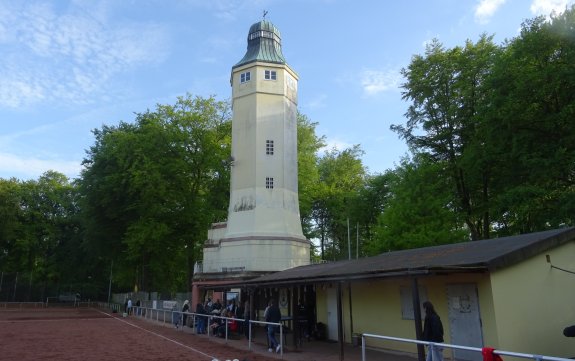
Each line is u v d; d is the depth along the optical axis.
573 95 23.72
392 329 16.41
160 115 44.06
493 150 26.81
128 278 60.16
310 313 21.14
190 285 44.41
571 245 13.77
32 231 64.75
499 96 24.98
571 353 12.79
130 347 17.09
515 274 12.60
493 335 12.09
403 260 15.35
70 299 64.88
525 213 24.45
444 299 14.17
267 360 14.09
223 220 44.28
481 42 33.28
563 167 22.94
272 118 35.84
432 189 31.12
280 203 34.44
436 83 34.00
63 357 14.41
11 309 51.09
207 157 43.16
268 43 38.50
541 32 24.42
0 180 63.53
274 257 32.72
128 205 41.16
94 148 46.84
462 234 29.23
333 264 21.62
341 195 56.69
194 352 15.76
